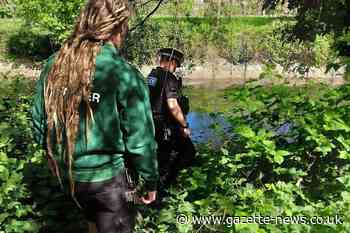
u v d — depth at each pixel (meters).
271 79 4.36
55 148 2.62
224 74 18.58
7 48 20.55
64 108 2.53
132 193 2.69
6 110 4.96
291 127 3.86
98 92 2.51
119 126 2.55
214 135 4.29
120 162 2.60
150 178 2.61
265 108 3.99
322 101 3.93
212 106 7.02
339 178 3.30
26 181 3.72
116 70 2.52
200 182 3.64
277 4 9.09
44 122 2.72
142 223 3.59
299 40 8.78
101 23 2.57
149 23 12.66
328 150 3.42
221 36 12.59
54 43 16.36
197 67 17.94
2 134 4.19
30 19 15.56
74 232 3.66
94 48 2.53
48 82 2.59
